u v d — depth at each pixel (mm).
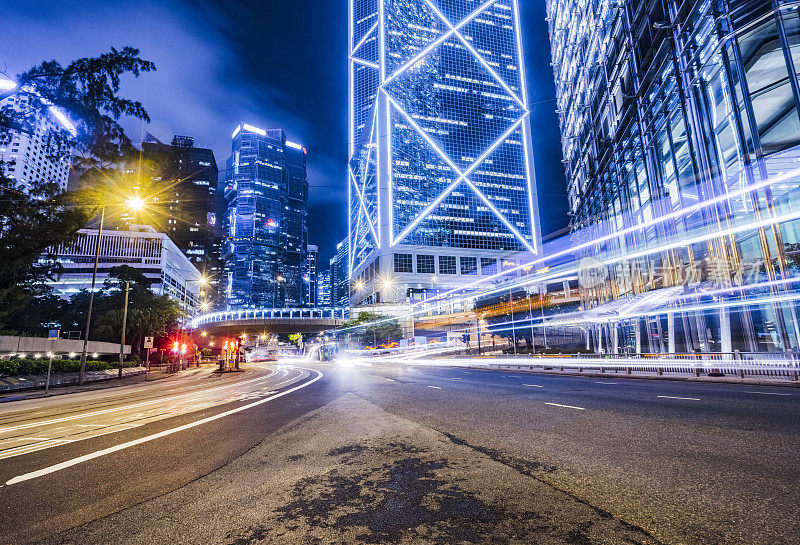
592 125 47000
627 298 34500
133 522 3635
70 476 5148
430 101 151500
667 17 28406
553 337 59156
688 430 6836
